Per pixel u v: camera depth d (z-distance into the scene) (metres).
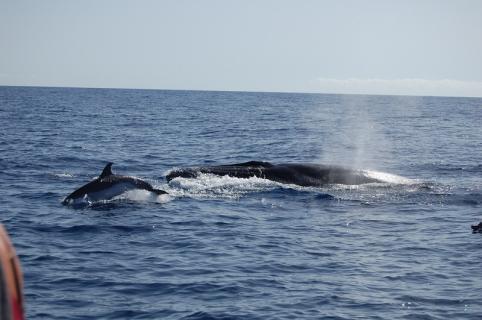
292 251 19.28
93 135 66.88
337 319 13.31
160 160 45.44
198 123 94.81
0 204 26.33
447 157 51.53
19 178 34.16
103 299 14.32
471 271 17.14
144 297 14.55
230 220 24.02
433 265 17.80
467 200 29.33
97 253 18.55
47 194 29.12
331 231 22.44
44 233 21.09
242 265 17.50
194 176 32.91
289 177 32.88
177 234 21.38
